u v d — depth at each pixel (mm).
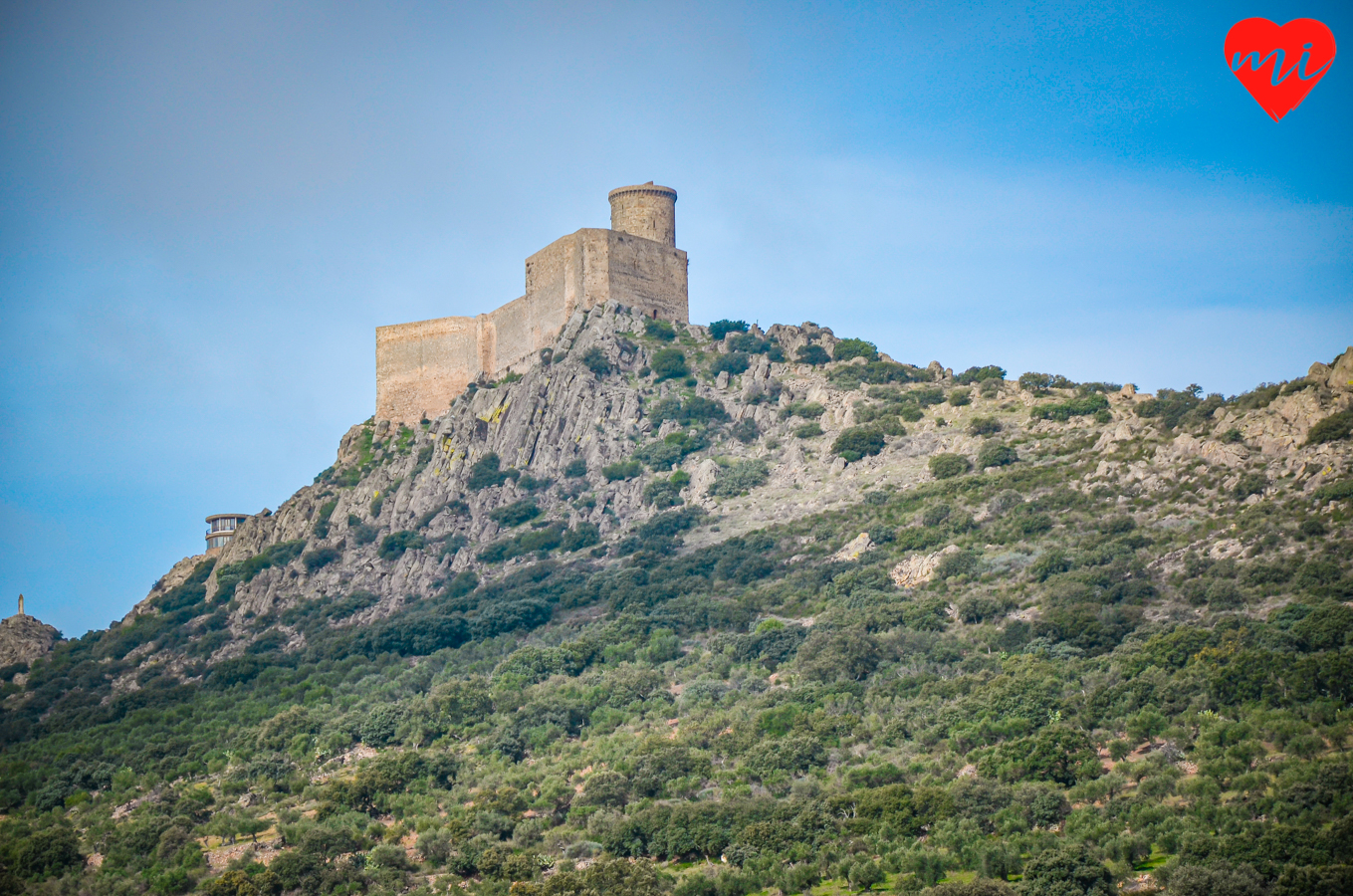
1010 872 137125
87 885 161500
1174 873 128250
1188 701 162750
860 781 159875
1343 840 126625
